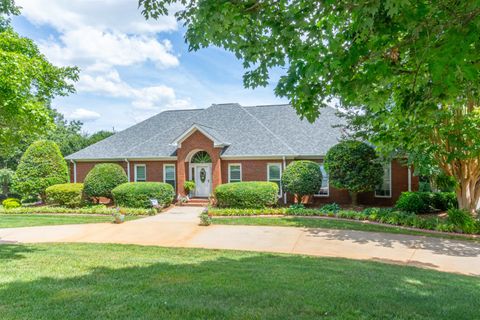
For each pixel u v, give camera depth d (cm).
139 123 2548
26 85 740
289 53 416
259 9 402
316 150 1895
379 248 988
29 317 409
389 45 364
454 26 293
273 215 1590
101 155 2231
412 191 1717
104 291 520
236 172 2000
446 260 867
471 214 1244
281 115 2297
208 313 421
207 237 1155
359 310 441
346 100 378
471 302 498
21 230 1320
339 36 378
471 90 416
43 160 2141
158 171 2139
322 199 1892
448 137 658
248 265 735
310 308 443
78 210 1738
